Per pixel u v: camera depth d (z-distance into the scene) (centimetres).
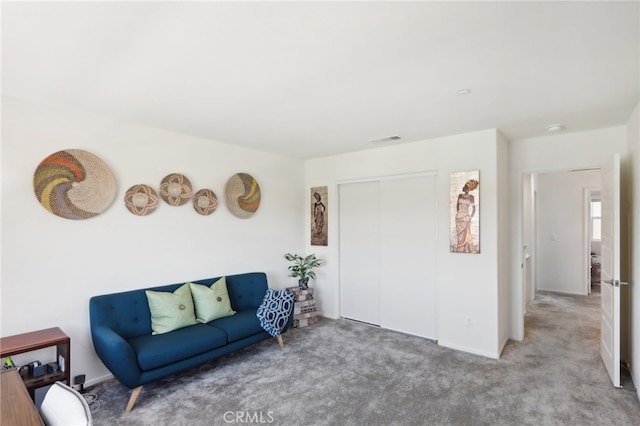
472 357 344
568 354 350
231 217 414
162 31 165
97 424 233
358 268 471
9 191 254
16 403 129
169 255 351
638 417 238
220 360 339
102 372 296
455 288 368
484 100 263
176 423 234
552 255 654
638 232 270
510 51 186
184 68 207
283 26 161
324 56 192
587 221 623
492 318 344
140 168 329
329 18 154
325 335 414
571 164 362
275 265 469
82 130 290
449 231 372
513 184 396
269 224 462
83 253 290
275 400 264
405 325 424
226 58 194
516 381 291
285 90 243
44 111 270
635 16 152
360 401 262
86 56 191
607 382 288
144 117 306
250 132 359
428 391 276
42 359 263
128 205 318
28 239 262
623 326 326
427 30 165
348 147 432
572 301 576
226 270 406
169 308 308
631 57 192
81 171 287
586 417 238
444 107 279
